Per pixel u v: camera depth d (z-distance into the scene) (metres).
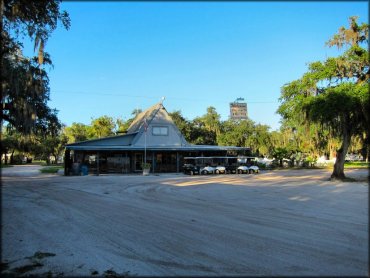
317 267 5.94
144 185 22.64
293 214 11.14
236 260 6.38
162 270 5.96
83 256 6.79
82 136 71.69
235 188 20.44
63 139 71.06
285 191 18.59
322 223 9.59
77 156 37.28
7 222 10.01
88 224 9.70
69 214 11.33
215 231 8.69
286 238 7.91
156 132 40.72
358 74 25.48
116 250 7.16
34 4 10.67
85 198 15.62
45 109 16.14
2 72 10.89
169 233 8.54
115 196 16.44
